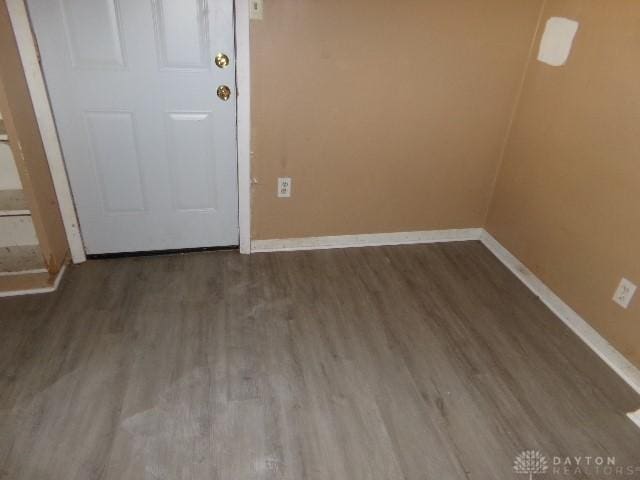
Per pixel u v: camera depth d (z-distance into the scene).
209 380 1.80
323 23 2.08
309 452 1.56
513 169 2.56
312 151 2.39
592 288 2.08
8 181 1.98
